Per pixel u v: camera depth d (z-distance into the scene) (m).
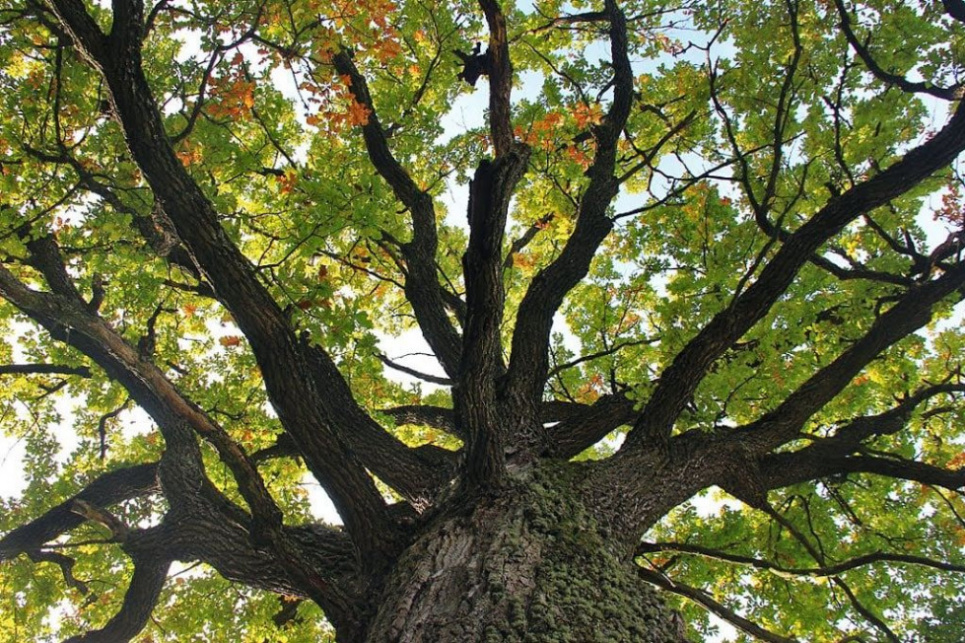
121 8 3.06
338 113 4.50
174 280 5.66
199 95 3.96
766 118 5.92
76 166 3.93
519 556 2.96
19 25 4.16
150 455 6.41
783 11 5.74
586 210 5.65
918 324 4.96
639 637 2.65
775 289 4.46
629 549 3.62
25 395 6.69
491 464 3.53
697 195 6.21
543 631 2.47
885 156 5.73
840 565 4.62
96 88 4.24
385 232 6.00
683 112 6.82
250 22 4.32
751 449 4.68
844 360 4.97
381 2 4.21
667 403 4.45
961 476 4.86
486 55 4.89
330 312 3.62
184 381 6.16
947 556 6.16
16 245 4.01
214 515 4.23
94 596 5.86
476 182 3.29
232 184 5.21
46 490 6.11
